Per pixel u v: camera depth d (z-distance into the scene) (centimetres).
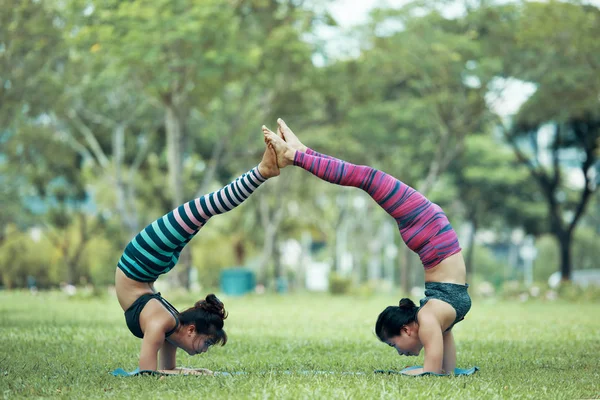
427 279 670
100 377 649
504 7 2770
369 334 1191
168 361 692
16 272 3641
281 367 759
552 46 2697
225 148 3422
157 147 3591
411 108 3081
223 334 680
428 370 650
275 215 3828
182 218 646
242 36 2638
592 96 2844
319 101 3191
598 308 2141
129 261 656
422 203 654
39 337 1038
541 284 2930
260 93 3166
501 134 3553
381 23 2842
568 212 4447
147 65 2294
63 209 3747
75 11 2275
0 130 2509
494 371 732
